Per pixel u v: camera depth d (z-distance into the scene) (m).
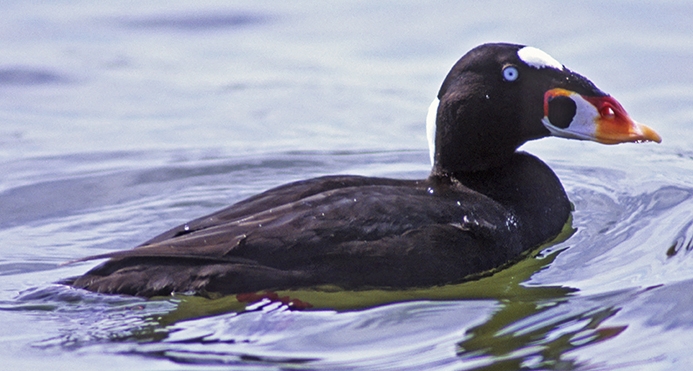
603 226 10.55
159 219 11.36
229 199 11.98
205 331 7.96
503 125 9.97
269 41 18.48
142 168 13.21
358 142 14.37
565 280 9.06
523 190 10.02
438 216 9.06
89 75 17.38
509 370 7.24
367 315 8.28
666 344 7.53
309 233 8.62
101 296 8.45
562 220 10.30
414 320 8.20
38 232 10.97
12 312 8.34
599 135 9.84
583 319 8.09
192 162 13.44
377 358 7.52
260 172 13.07
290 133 14.84
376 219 8.80
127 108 16.06
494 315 8.26
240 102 16.16
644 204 11.19
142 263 8.56
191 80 17.19
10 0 20.20
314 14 19.52
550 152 13.99
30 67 17.53
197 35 18.86
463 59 10.17
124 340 7.84
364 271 8.59
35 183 12.68
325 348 7.70
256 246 8.52
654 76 15.55
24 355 7.59
